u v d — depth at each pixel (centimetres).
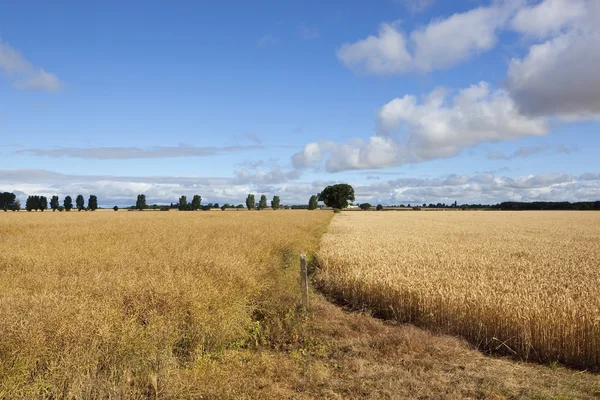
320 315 982
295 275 1434
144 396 530
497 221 5925
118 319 658
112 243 1741
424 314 970
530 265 1538
